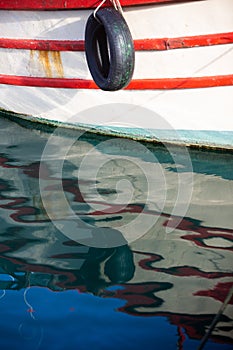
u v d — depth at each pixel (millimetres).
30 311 3615
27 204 4914
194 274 3934
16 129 6715
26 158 5816
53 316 3564
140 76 5859
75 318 3539
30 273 4000
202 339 3312
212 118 5820
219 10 5258
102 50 5723
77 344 3316
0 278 3955
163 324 3449
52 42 6133
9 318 3559
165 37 5570
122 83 5531
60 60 6199
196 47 5512
